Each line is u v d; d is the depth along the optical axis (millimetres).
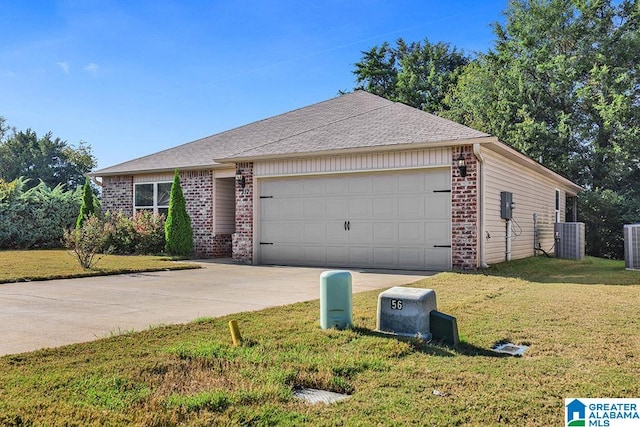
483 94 28531
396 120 13688
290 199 13555
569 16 26266
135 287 8578
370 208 12430
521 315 5965
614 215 23719
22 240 19031
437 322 4859
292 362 3984
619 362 4090
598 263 14633
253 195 13953
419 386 3498
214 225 16438
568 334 5039
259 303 6941
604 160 24844
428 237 11680
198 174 16734
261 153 13375
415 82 35469
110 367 3752
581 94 24562
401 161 11852
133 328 5207
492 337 4922
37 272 10008
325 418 2959
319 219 13117
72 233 11477
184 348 4281
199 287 8664
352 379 3648
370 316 5793
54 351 4176
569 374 3768
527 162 14070
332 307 5188
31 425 2750
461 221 11125
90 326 5320
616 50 24672
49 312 6125
